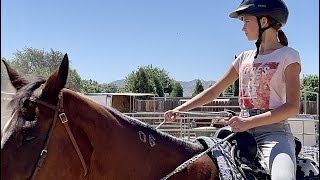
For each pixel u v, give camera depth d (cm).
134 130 276
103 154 256
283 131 299
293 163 281
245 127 276
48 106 237
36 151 226
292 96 285
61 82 242
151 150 277
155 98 2547
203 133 1084
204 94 345
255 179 281
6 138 224
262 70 301
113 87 6769
